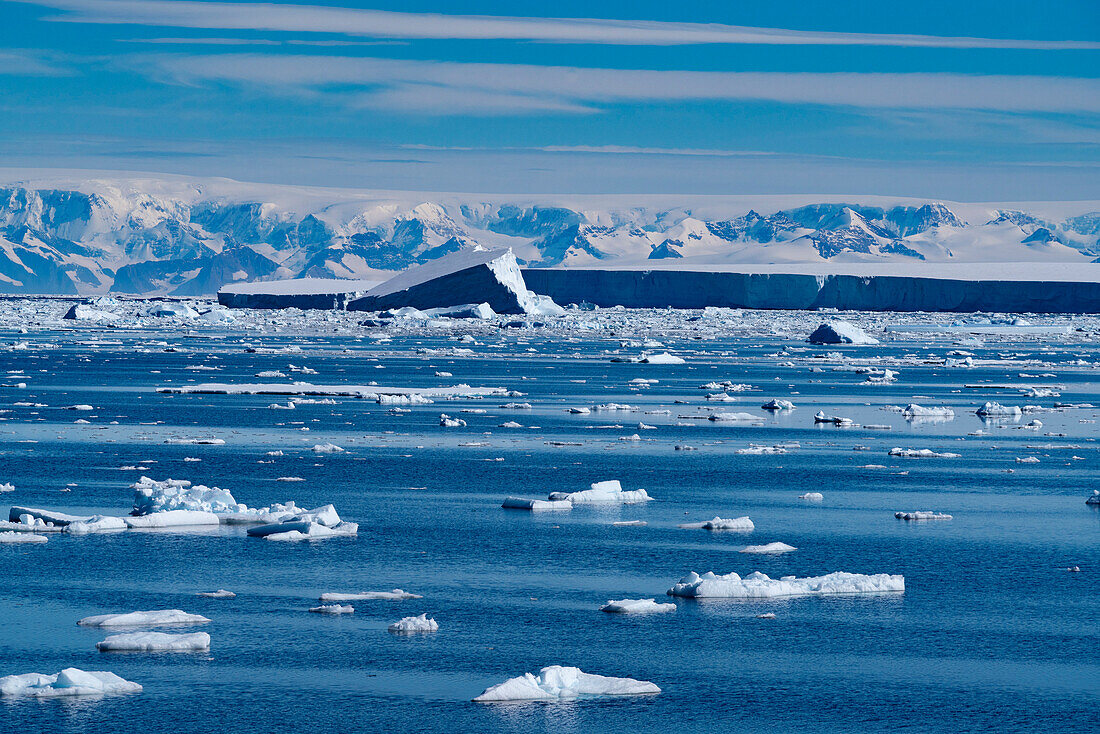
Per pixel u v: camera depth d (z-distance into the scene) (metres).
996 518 131.62
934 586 102.38
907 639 88.00
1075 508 137.62
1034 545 118.19
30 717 72.06
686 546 116.50
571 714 73.88
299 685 77.81
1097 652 85.50
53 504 133.38
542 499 140.25
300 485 148.38
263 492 143.38
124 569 104.94
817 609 95.56
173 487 136.38
